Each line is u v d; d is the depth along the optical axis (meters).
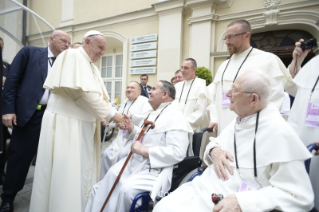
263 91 1.16
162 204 1.25
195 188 1.31
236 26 1.96
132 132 2.04
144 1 6.62
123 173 1.73
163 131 1.74
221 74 2.17
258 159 1.12
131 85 3.03
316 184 1.34
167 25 6.00
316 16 4.43
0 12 3.85
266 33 5.36
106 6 7.37
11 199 2.12
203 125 2.91
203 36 5.50
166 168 1.62
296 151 1.02
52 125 1.76
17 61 2.13
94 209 1.67
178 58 5.84
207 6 5.39
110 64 8.09
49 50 2.33
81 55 1.81
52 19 8.64
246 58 2.01
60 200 1.66
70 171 1.71
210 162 1.44
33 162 3.58
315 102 1.37
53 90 1.82
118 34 7.05
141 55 6.54
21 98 2.10
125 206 1.50
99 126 2.15
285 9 4.71
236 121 1.35
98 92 1.80
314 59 1.53
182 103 2.88
